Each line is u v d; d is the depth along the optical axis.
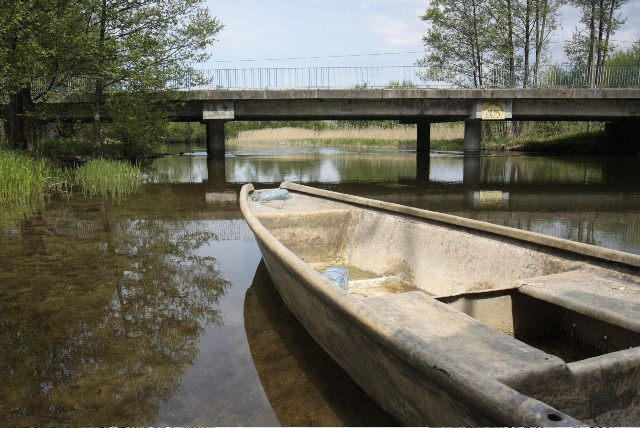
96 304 4.62
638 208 9.80
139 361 3.51
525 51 29.20
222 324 4.16
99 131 16.30
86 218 8.91
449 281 4.71
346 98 18.77
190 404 2.96
